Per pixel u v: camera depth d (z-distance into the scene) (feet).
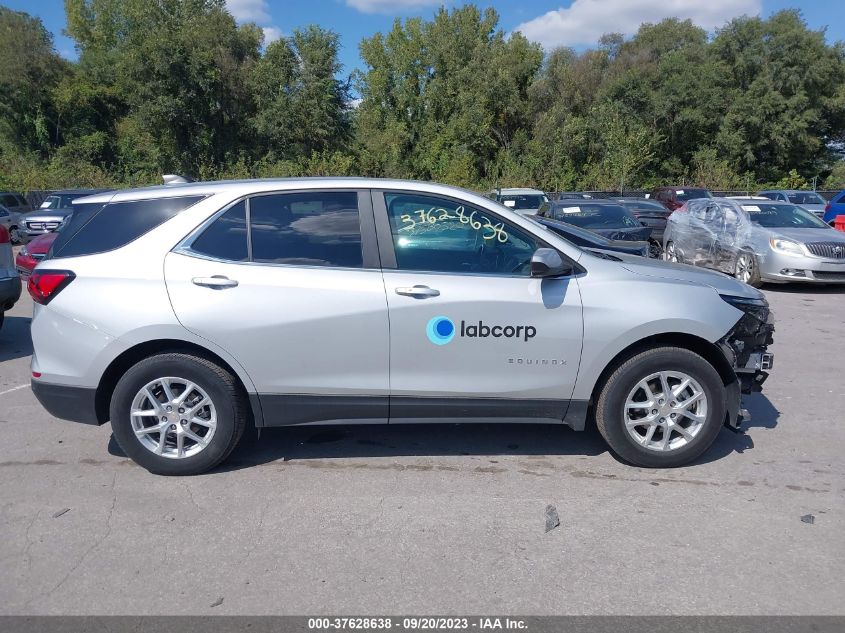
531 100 144.46
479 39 149.28
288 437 16.70
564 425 17.48
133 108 123.44
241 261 14.07
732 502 13.25
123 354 14.15
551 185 122.31
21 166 118.52
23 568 11.08
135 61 116.78
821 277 37.81
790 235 38.88
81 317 13.93
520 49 146.82
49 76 140.56
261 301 13.79
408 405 14.26
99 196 14.98
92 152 140.87
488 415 14.51
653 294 14.26
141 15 117.29
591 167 126.62
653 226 57.88
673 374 14.33
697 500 13.34
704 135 139.54
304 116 126.72
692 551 11.51
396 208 14.39
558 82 146.82
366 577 10.80
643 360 14.23
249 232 14.25
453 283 13.99
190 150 123.85
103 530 12.26
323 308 13.79
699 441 14.57
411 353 13.99
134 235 14.30
